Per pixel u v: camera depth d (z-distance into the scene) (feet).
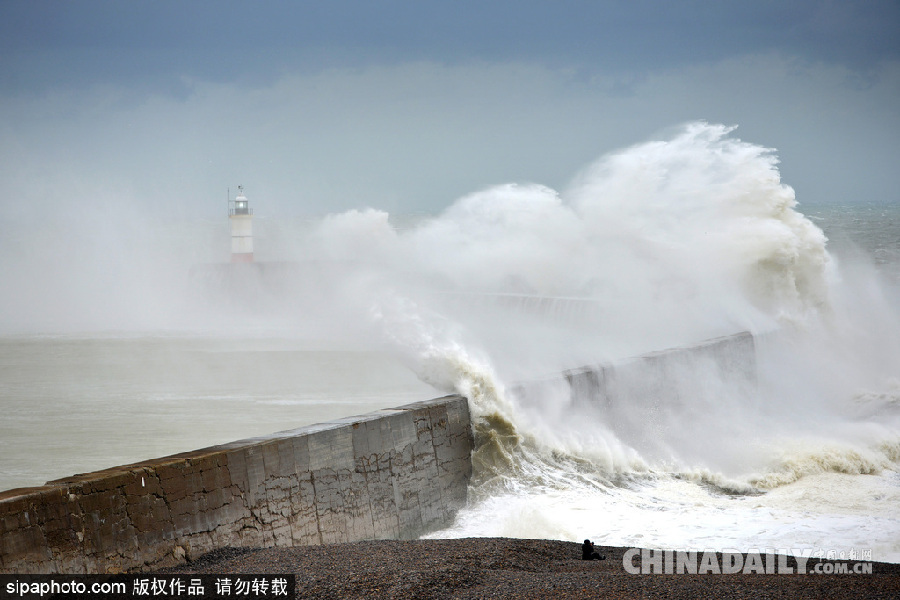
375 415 34.30
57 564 21.38
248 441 28.73
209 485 26.08
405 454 34.71
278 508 28.40
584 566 25.32
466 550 26.20
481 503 38.17
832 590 21.21
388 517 33.06
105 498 22.94
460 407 39.24
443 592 21.57
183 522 25.07
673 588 21.53
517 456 40.11
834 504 38.11
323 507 30.14
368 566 23.80
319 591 21.57
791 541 32.12
